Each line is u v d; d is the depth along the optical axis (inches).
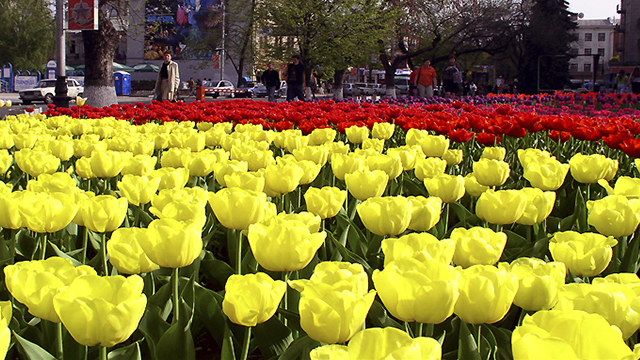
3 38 1947.6
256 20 1106.1
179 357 66.2
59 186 97.7
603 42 4286.4
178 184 110.3
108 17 622.8
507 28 1337.4
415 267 51.4
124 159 128.6
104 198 79.6
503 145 245.0
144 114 313.4
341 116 295.0
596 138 211.0
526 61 1726.1
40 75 2058.3
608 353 35.0
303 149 141.0
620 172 195.9
